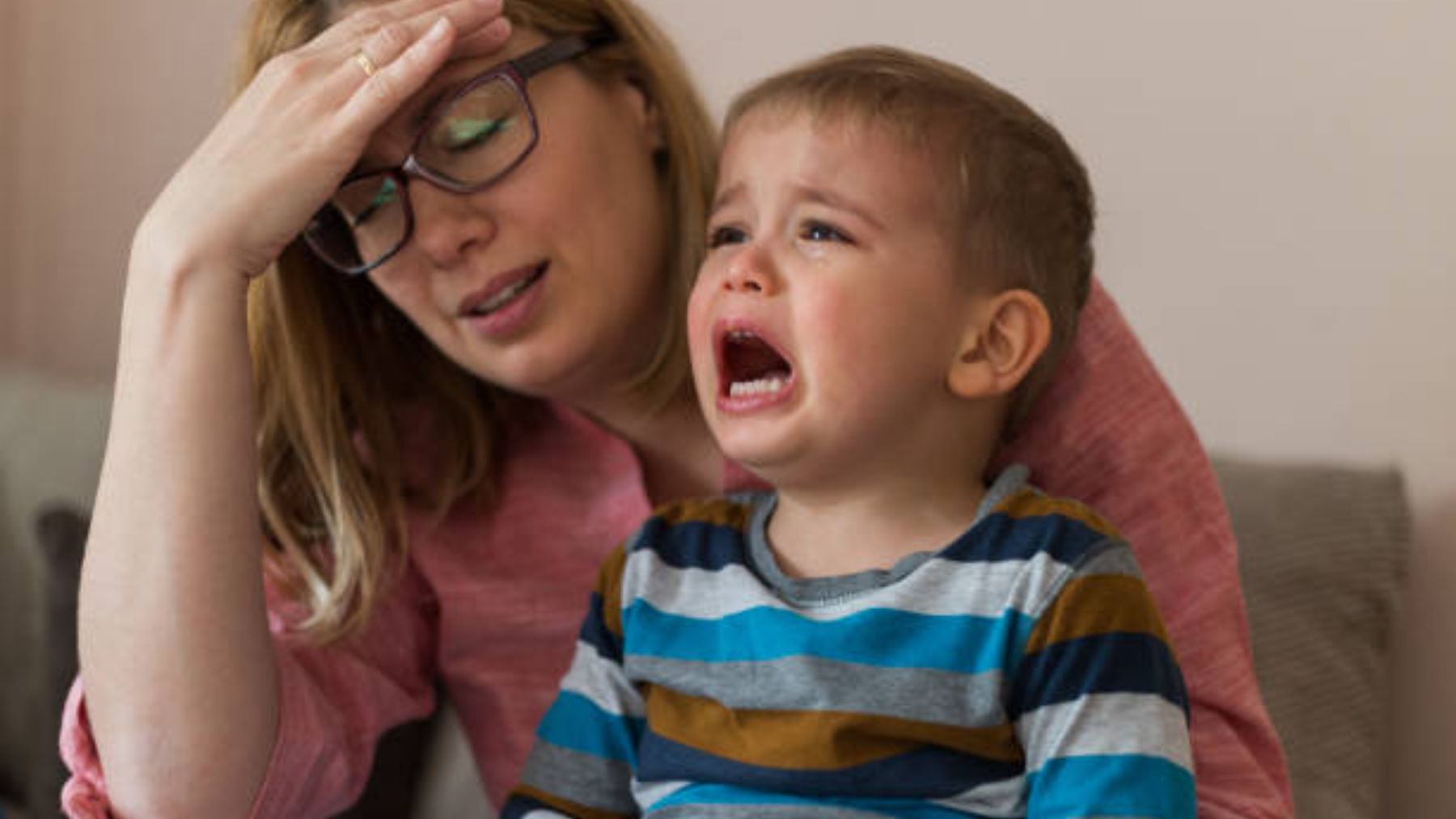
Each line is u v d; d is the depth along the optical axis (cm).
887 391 100
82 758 111
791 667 100
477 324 118
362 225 117
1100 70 191
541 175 116
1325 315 183
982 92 108
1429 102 175
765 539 108
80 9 271
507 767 140
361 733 126
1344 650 168
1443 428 179
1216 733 114
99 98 271
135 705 107
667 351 127
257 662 110
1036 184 107
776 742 101
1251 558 171
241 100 113
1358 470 176
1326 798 159
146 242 109
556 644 137
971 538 101
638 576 111
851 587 102
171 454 106
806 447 100
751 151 105
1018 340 104
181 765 108
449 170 114
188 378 107
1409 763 184
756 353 106
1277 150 183
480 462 136
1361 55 178
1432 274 177
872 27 203
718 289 103
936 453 104
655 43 129
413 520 136
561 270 118
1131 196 192
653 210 125
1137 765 92
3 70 279
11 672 224
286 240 109
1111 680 95
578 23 124
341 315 134
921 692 98
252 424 109
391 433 135
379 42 111
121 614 107
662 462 136
